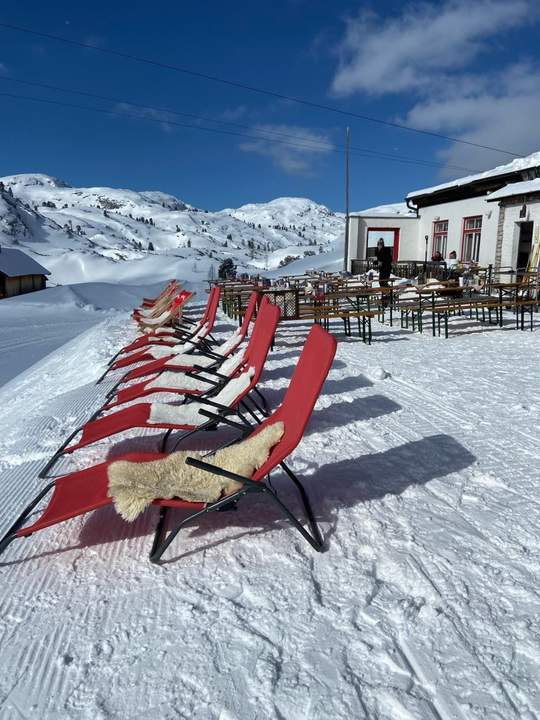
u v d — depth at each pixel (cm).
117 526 279
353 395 513
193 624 205
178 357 564
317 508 291
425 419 435
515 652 186
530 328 920
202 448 390
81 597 223
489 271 1327
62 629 204
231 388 408
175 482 270
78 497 251
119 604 218
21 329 1504
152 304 1388
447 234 1808
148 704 170
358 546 254
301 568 238
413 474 331
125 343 912
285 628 201
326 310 835
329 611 210
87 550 258
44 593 227
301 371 301
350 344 815
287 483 324
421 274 1614
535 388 521
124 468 273
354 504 295
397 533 263
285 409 310
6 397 723
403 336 888
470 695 169
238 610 212
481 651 187
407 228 2000
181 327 898
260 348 418
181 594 223
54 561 250
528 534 258
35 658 190
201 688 175
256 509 292
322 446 383
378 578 231
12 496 321
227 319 1206
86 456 380
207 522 279
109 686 177
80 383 656
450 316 1125
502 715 162
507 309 1205
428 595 217
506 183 1485
